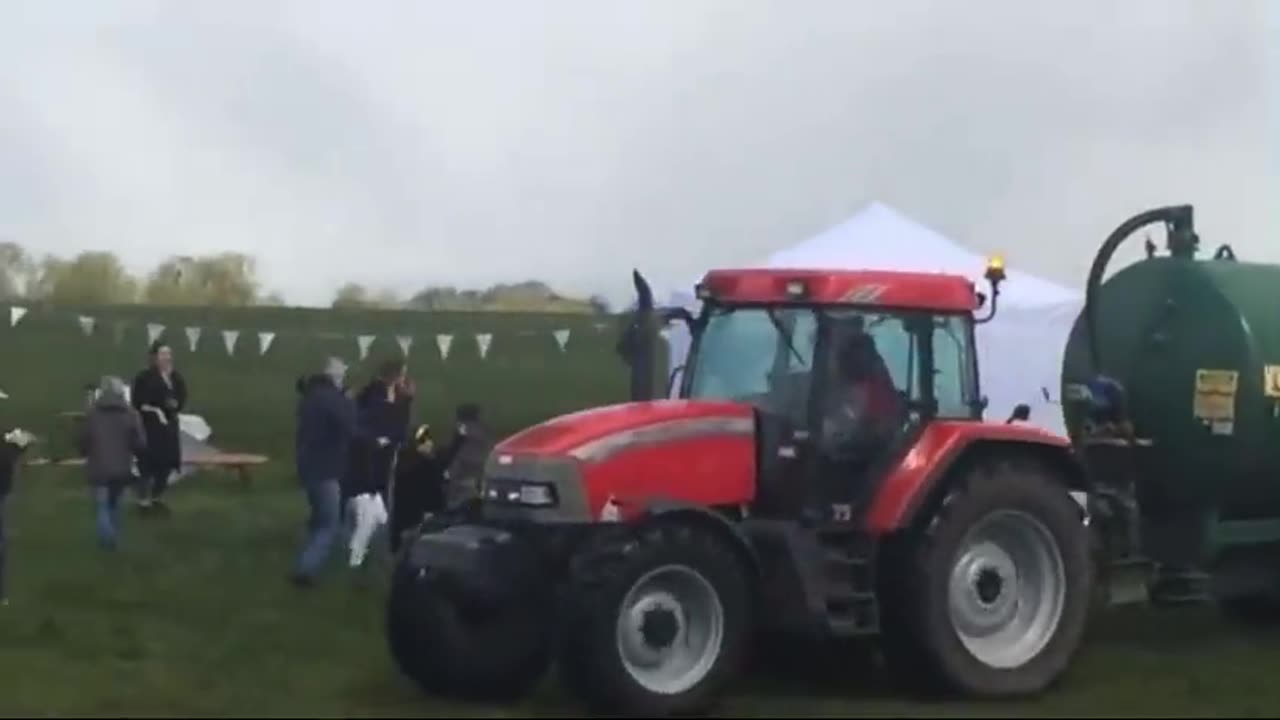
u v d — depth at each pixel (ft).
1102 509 36.63
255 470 87.61
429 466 48.34
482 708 31.50
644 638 29.89
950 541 32.09
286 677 34.30
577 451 30.91
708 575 30.22
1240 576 38.83
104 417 54.75
